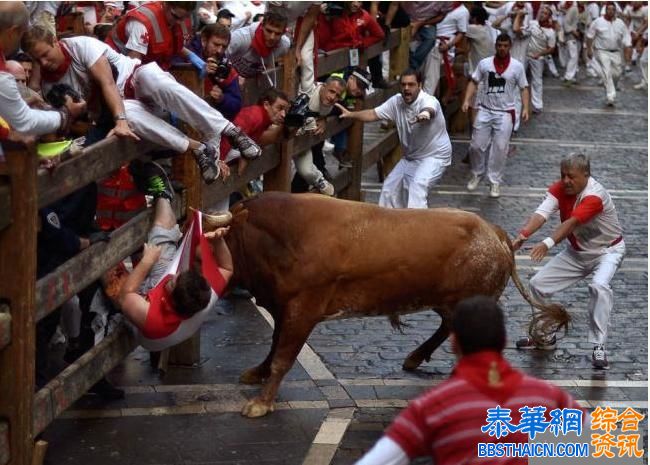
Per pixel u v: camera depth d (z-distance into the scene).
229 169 9.48
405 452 4.88
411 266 8.80
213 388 9.34
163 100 8.27
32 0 10.62
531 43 24.89
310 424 8.76
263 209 8.78
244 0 14.78
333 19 14.23
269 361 9.41
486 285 9.01
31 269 6.69
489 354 4.95
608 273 10.40
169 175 8.97
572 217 10.18
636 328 11.52
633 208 16.84
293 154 11.71
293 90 11.98
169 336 8.07
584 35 32.91
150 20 9.03
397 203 13.79
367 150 15.81
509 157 20.27
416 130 13.36
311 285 8.73
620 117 25.48
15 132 6.61
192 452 8.18
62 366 9.24
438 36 20.45
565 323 9.93
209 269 8.34
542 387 5.02
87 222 8.09
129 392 9.15
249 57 11.05
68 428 8.45
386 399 9.33
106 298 8.67
